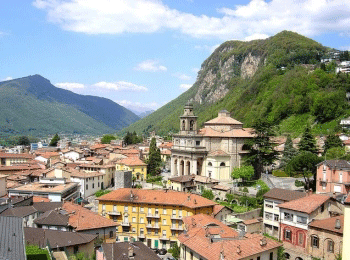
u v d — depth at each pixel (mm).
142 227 98688
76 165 162000
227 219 93500
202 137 145375
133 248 62281
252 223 88250
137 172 158500
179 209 96125
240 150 147125
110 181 159000
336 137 138250
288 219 79250
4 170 148250
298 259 74750
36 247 55125
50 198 106812
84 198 131375
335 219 72562
